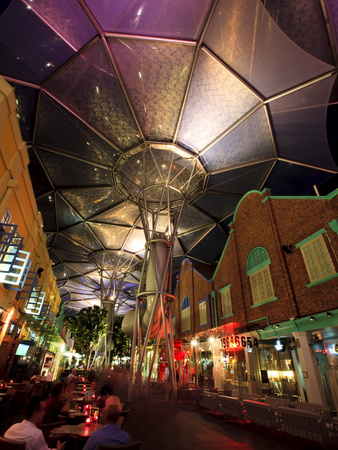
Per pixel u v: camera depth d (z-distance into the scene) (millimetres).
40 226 18891
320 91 15391
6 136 10453
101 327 30391
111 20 12352
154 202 23203
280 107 16484
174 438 7551
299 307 12562
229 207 27359
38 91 15539
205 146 19141
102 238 32312
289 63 14062
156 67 14562
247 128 17875
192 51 13883
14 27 12336
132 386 14984
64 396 8289
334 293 10984
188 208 27250
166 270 17297
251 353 15617
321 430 6746
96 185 24016
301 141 18641
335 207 11656
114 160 20234
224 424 9758
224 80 15180
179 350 26594
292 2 11555
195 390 14805
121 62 14258
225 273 20047
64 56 13789
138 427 8742
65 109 16531
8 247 11125
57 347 41250
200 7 11969
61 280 43531
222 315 19516
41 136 18516
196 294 24719
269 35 12867
